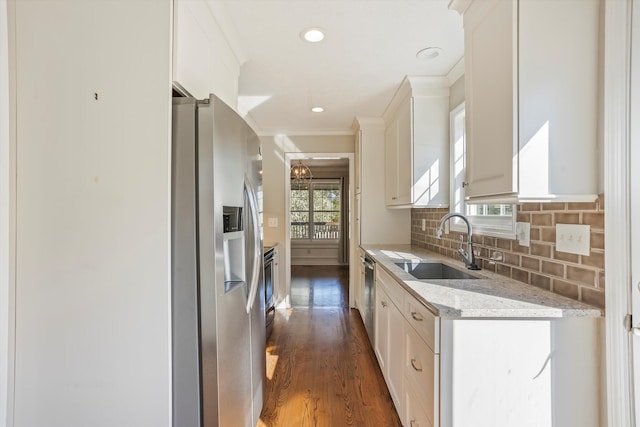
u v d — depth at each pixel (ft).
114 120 4.34
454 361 4.12
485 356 4.11
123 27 4.32
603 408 3.99
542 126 4.03
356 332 11.16
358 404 7.01
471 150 5.20
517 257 5.62
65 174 4.39
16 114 4.40
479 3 4.89
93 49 4.35
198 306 4.44
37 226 4.42
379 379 8.01
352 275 14.16
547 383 4.10
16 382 4.49
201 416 4.49
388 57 7.42
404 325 5.77
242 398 5.38
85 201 4.38
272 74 8.32
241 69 8.01
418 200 8.68
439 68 7.98
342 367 8.63
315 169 24.77
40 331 4.46
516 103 4.05
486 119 4.73
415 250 10.28
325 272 22.41
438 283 5.38
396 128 10.48
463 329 4.12
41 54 4.37
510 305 4.13
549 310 3.95
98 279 4.39
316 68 7.98
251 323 5.85
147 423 4.40
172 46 4.35
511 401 4.12
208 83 5.50
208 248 4.41
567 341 4.08
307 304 14.73
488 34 4.66
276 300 13.88
